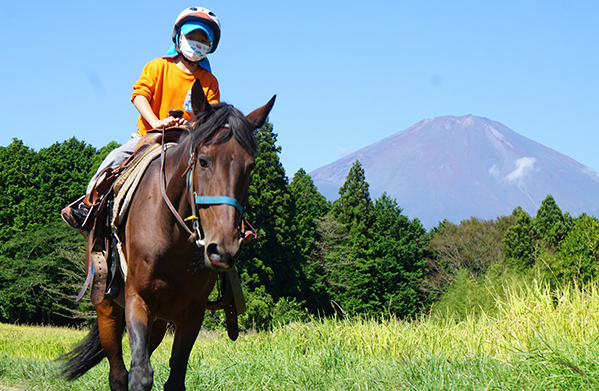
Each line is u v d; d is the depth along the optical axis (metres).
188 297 3.73
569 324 5.32
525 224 56.09
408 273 54.97
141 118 4.75
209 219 3.19
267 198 44.41
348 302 49.09
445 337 6.89
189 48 4.57
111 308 4.16
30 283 44.81
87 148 60.03
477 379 4.42
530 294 6.26
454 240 56.94
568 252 28.25
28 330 34.78
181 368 3.84
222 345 9.74
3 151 56.22
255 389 5.59
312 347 7.39
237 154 3.23
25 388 6.81
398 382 4.89
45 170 56.00
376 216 60.50
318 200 69.62
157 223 3.64
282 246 44.41
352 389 5.08
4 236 52.12
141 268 3.67
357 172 58.88
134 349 3.51
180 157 3.62
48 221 52.53
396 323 8.06
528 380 4.16
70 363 4.69
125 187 3.96
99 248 4.00
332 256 50.03
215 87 4.90
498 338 5.73
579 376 3.92
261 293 35.50
